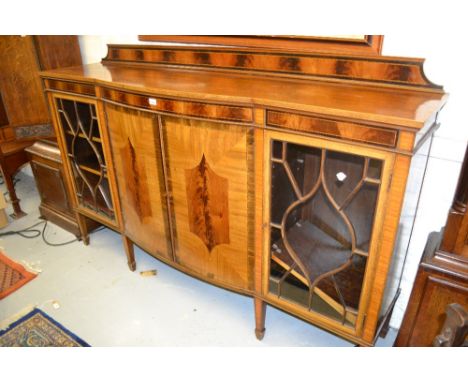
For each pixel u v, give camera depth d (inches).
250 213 51.3
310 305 52.3
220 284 60.7
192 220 58.1
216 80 56.7
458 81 46.5
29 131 96.7
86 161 75.2
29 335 65.3
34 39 87.0
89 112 67.7
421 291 41.3
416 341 43.9
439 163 51.3
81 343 63.2
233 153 48.4
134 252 87.4
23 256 86.9
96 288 76.5
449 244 39.4
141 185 62.7
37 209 108.0
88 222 92.2
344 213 43.4
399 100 42.5
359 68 49.4
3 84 89.8
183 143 52.5
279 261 52.4
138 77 60.9
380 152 37.6
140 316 69.3
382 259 42.5
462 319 27.3
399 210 38.9
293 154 44.4
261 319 60.5
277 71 56.7
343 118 38.4
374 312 45.9
